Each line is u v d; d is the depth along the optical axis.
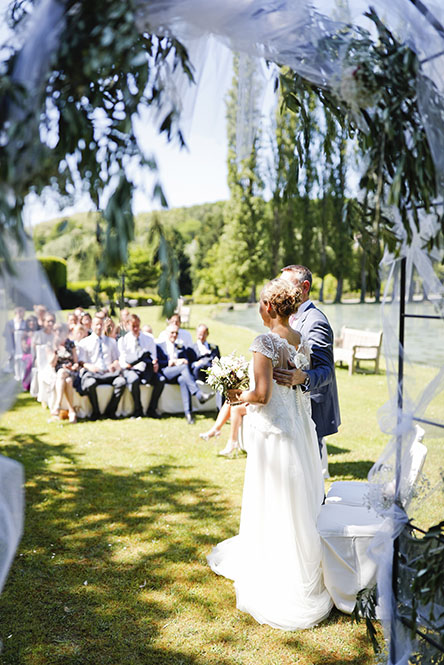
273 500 3.04
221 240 32.72
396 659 2.37
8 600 3.16
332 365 3.74
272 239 28.69
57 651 2.72
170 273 1.79
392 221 2.01
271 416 3.04
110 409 7.49
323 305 24.98
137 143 1.73
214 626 2.96
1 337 1.86
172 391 7.70
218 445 6.31
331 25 1.95
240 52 2.02
